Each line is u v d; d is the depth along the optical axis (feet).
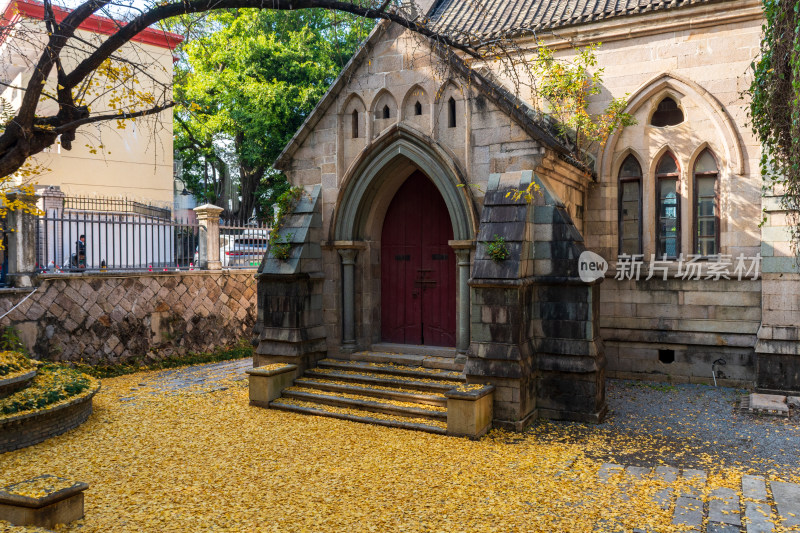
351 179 39.14
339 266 40.22
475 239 34.99
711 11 40.34
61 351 42.98
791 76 27.20
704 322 41.52
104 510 21.07
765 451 27.71
